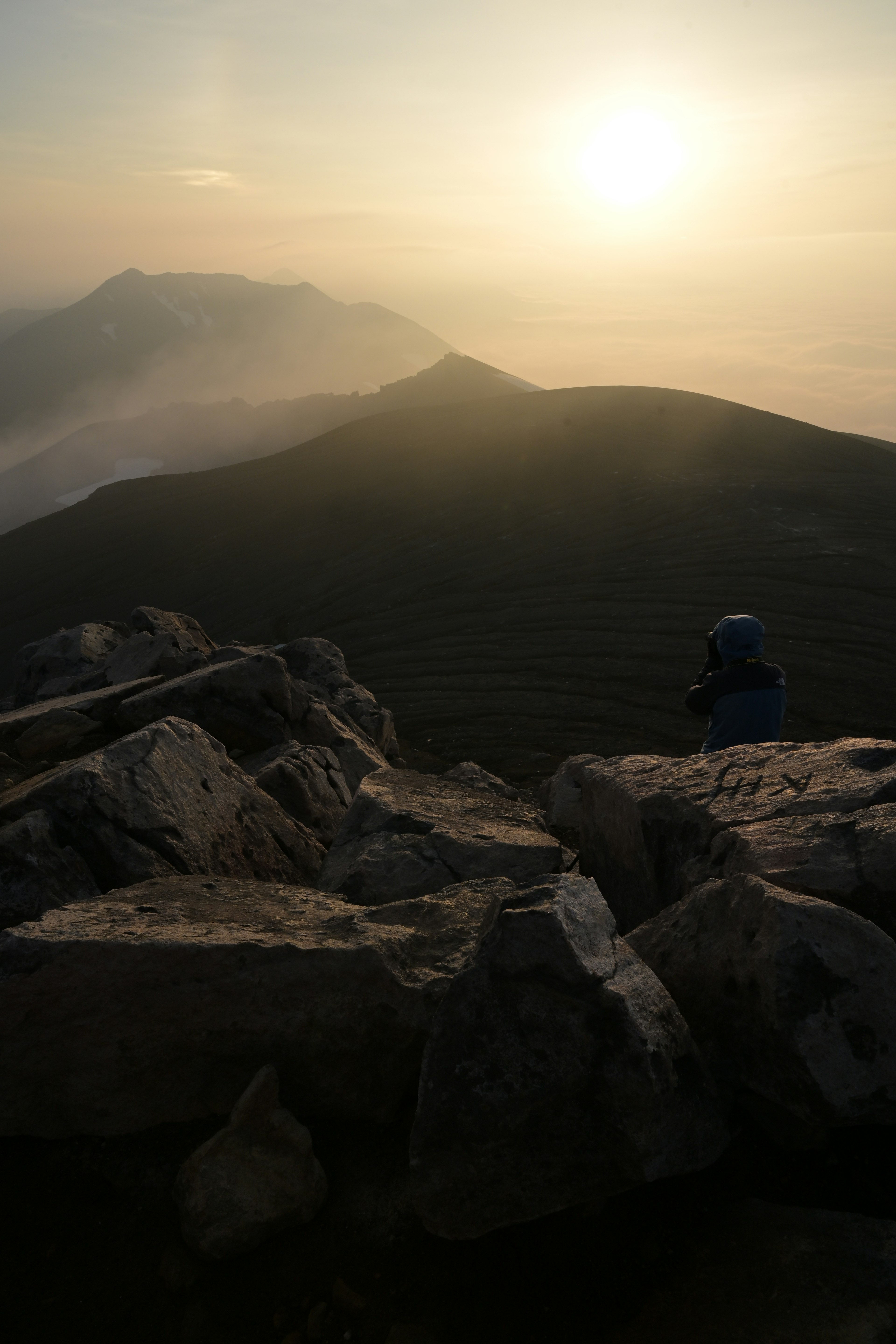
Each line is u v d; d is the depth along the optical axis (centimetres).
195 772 535
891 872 317
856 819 352
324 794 752
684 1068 282
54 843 441
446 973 344
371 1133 331
